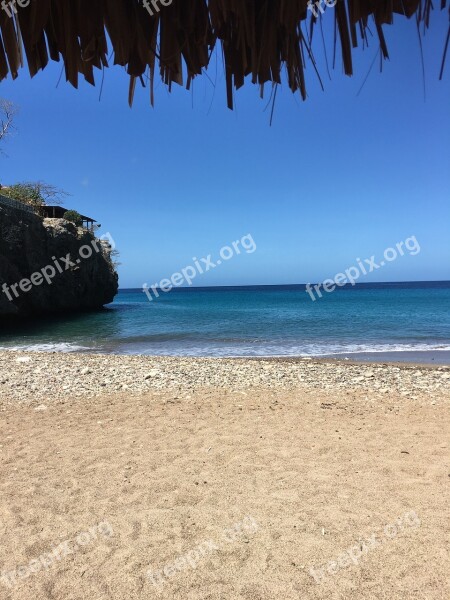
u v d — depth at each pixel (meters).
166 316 38.75
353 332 25.20
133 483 4.77
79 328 30.17
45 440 6.28
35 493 4.53
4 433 6.65
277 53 1.23
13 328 30.50
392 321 30.98
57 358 15.88
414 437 6.32
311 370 13.09
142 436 6.45
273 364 14.38
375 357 16.98
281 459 5.44
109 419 7.44
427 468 5.07
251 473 5.01
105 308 53.06
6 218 32.44
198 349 19.95
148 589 2.99
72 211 47.09
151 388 10.18
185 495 4.46
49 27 1.14
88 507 4.22
